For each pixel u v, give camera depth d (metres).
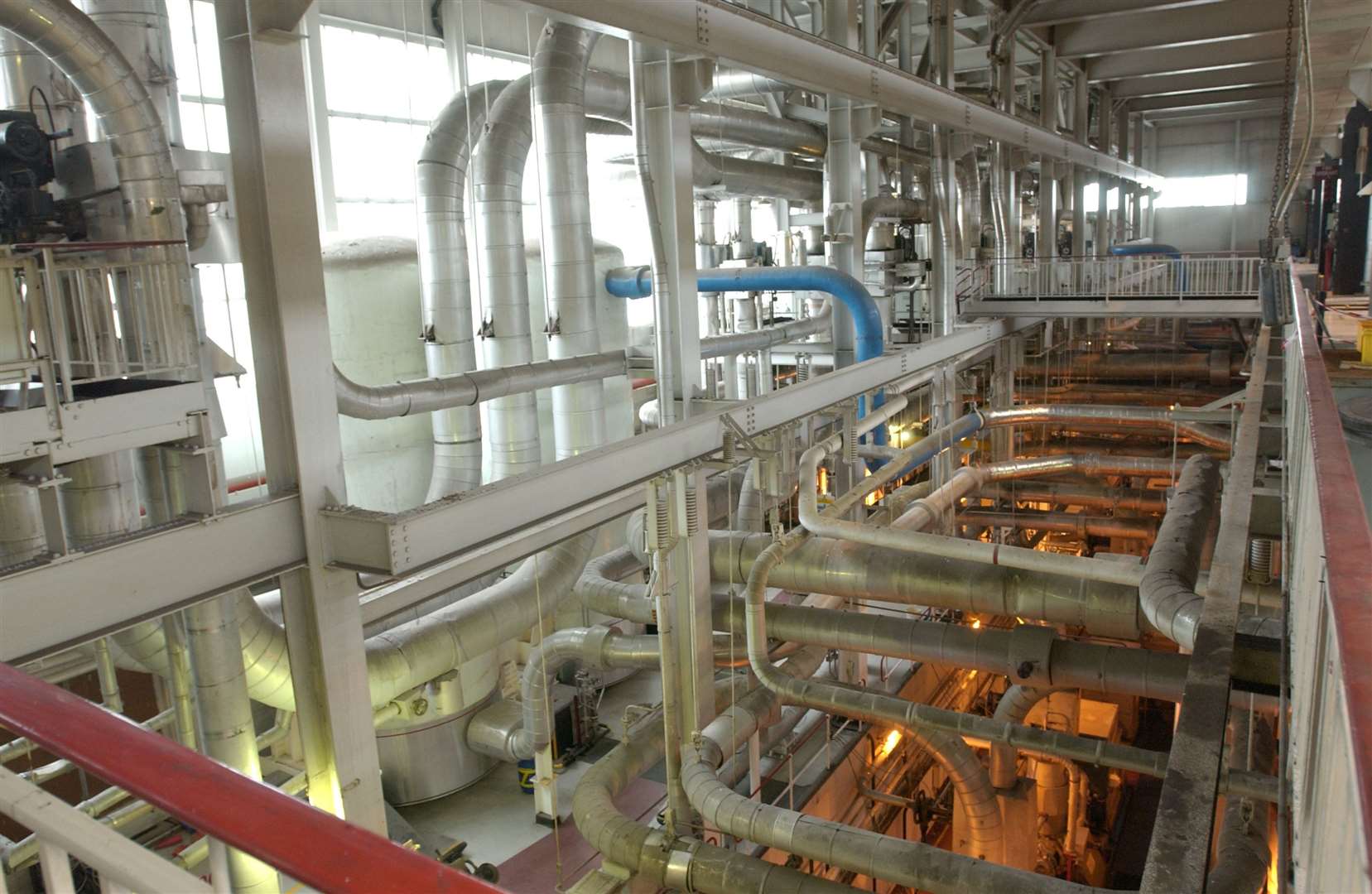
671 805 14.95
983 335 26.98
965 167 29.58
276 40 9.31
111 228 8.73
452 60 25.34
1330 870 1.76
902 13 25.67
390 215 25.14
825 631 15.88
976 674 28.28
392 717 16.75
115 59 8.47
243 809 1.49
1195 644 4.01
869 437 24.98
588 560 18.75
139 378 9.35
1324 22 13.20
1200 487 12.54
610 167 32.47
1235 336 39.38
